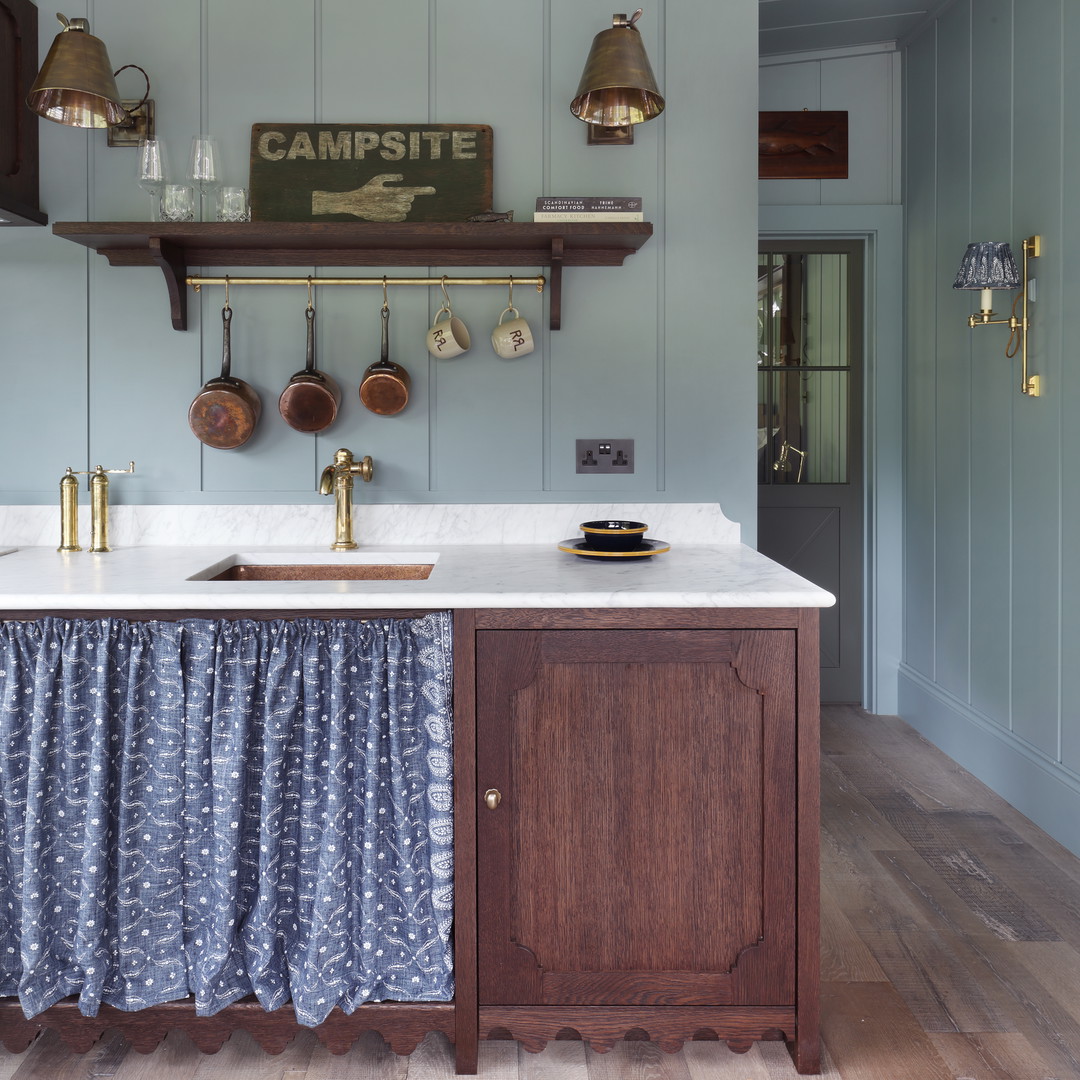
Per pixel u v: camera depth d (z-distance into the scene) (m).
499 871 1.74
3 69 2.21
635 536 2.16
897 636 3.99
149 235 2.13
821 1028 1.88
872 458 3.96
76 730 1.71
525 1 2.38
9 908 1.75
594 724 1.73
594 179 2.40
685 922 1.76
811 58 3.83
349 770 1.73
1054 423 2.72
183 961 1.74
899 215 3.85
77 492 2.32
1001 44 2.99
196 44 2.36
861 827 2.86
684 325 2.42
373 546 2.41
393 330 2.41
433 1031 1.90
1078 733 2.64
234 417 2.32
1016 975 2.06
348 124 2.36
